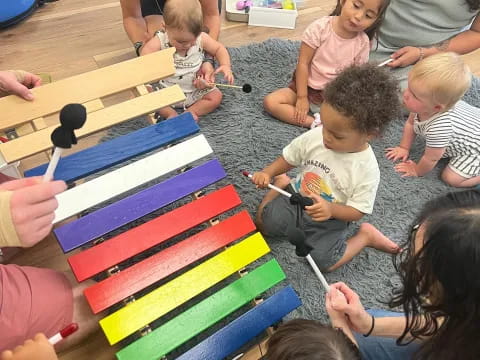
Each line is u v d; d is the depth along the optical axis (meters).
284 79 1.63
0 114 0.95
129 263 1.12
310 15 1.94
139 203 0.97
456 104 1.33
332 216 1.05
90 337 1.02
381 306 1.11
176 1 1.26
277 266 0.99
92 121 0.98
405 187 1.37
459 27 1.51
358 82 0.90
